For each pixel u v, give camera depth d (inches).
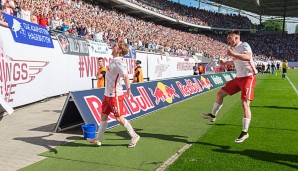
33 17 534.0
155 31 1592.0
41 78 435.2
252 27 2758.4
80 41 555.5
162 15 1946.4
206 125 288.2
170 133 255.4
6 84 339.3
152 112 363.9
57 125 258.4
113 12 1363.2
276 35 2652.6
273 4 2773.1
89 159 187.0
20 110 371.9
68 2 934.4
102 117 214.5
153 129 271.1
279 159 184.1
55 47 479.2
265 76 1296.8
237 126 282.4
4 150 208.2
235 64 228.5
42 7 703.1
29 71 401.1
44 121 307.6
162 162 180.1
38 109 379.9
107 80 209.3
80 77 550.0
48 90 456.8
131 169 168.7
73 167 173.2
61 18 735.7
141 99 356.8
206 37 2289.6
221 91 237.9
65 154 197.8
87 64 572.1
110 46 694.5
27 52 395.9
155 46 1190.3
